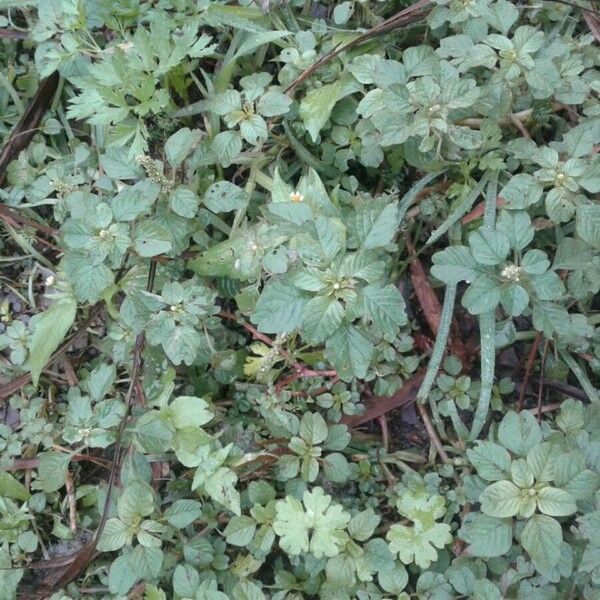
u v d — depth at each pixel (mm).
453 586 372
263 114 419
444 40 413
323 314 358
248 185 444
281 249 383
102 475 443
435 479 412
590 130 394
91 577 412
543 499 345
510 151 413
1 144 490
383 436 439
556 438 378
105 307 450
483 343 402
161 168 406
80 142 482
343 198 440
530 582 361
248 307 421
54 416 445
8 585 390
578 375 420
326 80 450
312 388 435
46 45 453
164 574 389
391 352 429
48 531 430
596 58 444
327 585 371
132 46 425
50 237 479
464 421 441
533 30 405
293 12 483
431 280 456
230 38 483
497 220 424
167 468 426
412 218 447
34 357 410
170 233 392
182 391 439
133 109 417
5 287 478
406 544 366
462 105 386
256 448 419
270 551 413
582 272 404
